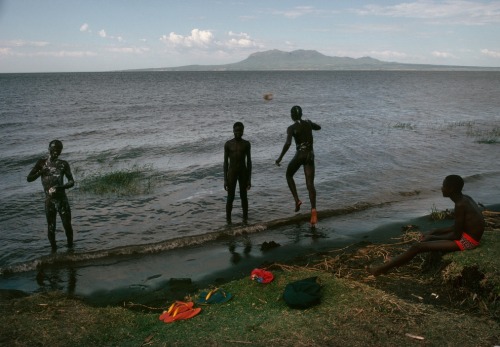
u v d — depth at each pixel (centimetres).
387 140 1872
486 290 460
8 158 1481
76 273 611
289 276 528
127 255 677
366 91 6806
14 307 467
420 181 1169
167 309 486
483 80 13200
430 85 9294
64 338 402
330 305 448
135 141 1889
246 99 4934
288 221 833
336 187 1102
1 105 3828
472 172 1275
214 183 1162
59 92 6259
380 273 540
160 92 6494
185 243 723
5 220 854
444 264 514
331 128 2288
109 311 462
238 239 746
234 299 481
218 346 377
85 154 1583
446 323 408
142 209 926
